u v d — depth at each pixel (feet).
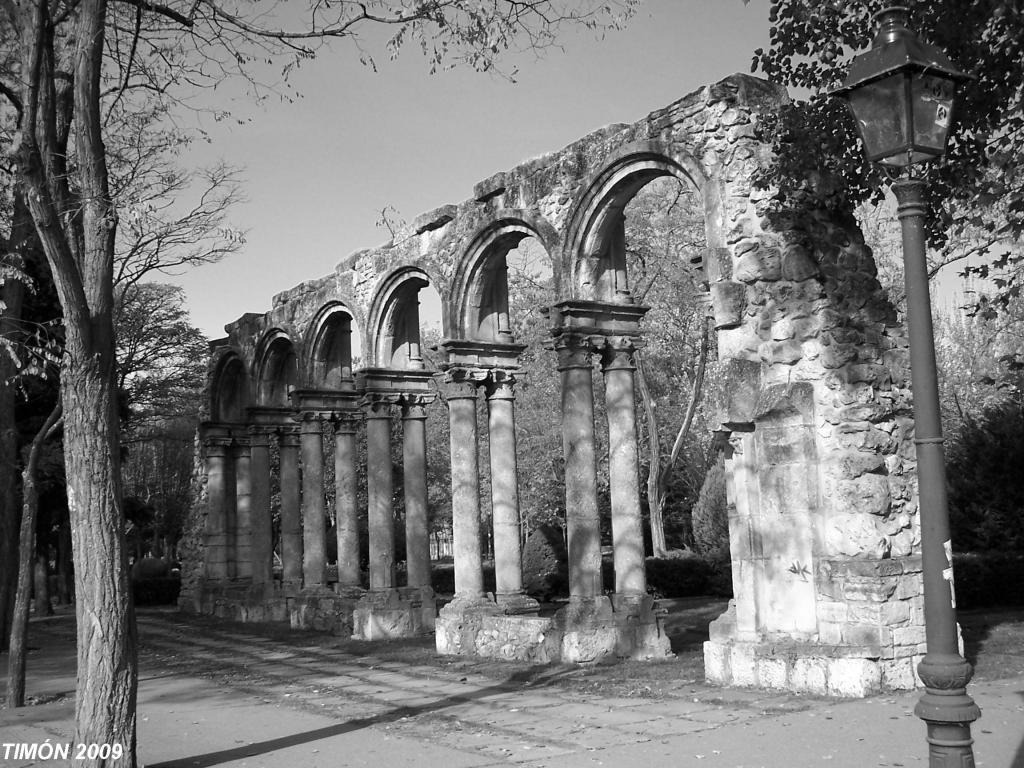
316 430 85.05
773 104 49.24
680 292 109.50
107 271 32.96
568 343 57.11
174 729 41.65
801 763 30.04
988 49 44.34
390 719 41.55
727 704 40.81
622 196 56.65
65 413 32.22
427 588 75.36
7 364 71.51
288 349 93.76
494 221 63.46
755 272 47.09
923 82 21.22
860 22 45.80
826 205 46.21
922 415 20.42
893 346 46.21
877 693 40.93
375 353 76.43
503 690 47.88
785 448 45.42
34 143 31.37
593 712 40.75
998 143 47.67
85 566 31.58
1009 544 82.17
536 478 132.46
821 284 45.62
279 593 95.04
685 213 104.68
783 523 45.24
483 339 67.05
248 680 56.34
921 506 20.27
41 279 85.97
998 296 50.06
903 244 21.20
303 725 41.19
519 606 64.39
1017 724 33.45
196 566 108.06
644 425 130.93
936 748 19.34
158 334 133.18
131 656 31.73
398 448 163.32
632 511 57.26
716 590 96.73
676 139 51.70
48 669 65.62
